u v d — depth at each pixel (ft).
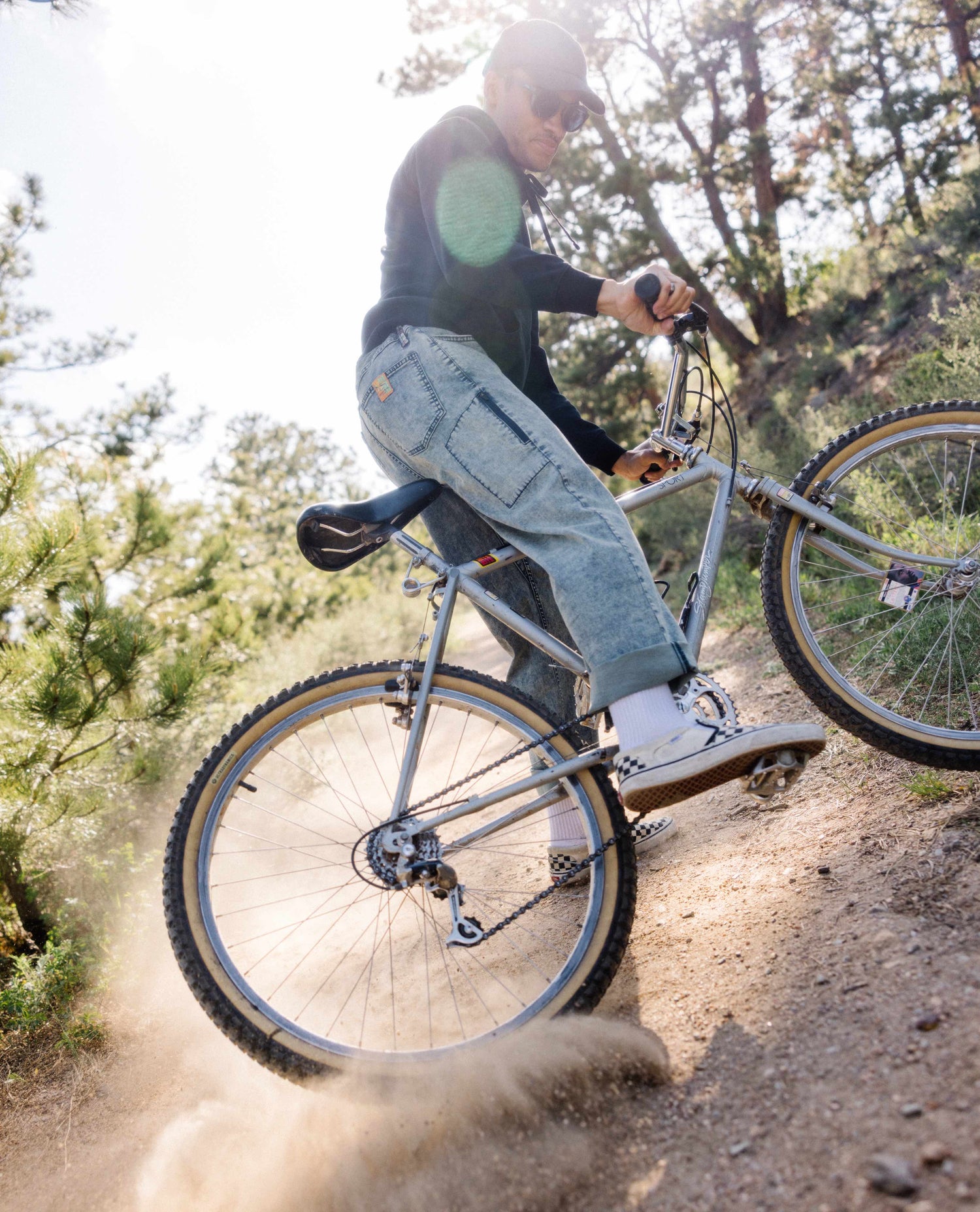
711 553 6.79
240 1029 5.60
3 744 10.80
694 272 45.34
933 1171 3.51
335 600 50.37
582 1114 4.79
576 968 5.69
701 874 7.17
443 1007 6.51
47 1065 7.65
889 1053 4.22
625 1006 5.67
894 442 6.84
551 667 7.18
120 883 10.93
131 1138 6.23
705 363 7.05
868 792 7.23
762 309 48.16
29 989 8.68
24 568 11.43
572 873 5.87
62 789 10.95
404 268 6.54
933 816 6.28
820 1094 4.18
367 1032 6.39
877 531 10.68
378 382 6.28
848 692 6.68
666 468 7.59
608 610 5.60
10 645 11.47
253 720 6.10
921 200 42.50
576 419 7.82
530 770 6.85
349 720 14.17
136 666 11.74
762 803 8.14
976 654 8.25
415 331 6.21
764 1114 4.23
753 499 7.00
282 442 140.15
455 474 6.06
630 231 44.27
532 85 6.53
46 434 21.70
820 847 6.64
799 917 5.74
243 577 24.52
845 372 34.19
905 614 8.54
